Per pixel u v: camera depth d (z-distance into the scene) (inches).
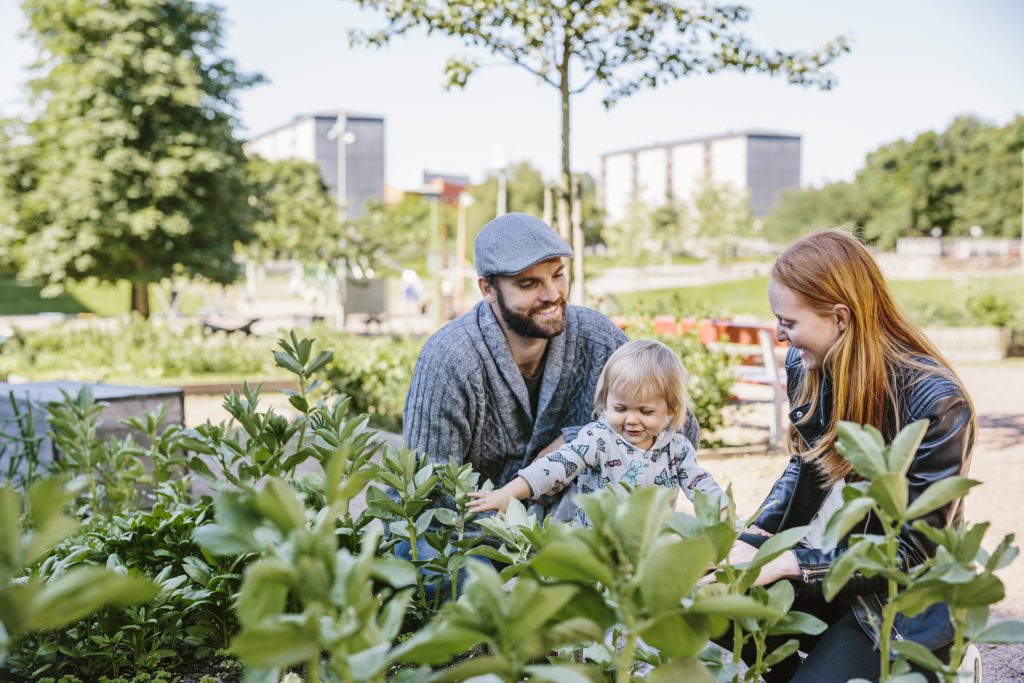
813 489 93.0
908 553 78.9
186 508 110.9
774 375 325.1
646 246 2645.2
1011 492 257.9
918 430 48.8
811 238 91.8
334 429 95.7
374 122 4749.0
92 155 959.6
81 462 152.5
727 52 335.3
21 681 97.7
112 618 101.4
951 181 3002.0
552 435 130.9
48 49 1005.2
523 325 119.4
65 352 749.9
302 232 1409.9
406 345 374.9
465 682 43.5
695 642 43.1
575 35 322.3
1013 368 668.7
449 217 2422.5
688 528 51.3
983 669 135.5
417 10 317.7
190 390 550.9
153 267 996.6
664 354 120.0
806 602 90.5
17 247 1009.5
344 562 36.7
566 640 41.7
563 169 344.5
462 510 88.9
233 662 103.9
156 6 1000.2
